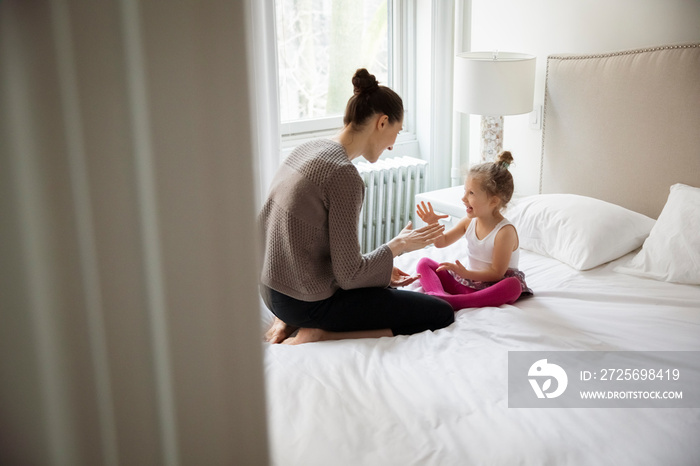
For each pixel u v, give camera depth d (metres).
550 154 2.93
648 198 2.57
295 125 3.27
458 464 1.20
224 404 0.61
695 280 2.08
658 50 2.45
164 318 0.56
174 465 0.60
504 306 2.02
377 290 1.97
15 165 0.50
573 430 1.31
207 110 0.53
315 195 1.84
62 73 0.49
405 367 1.61
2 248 0.51
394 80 3.53
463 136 3.52
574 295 2.09
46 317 0.53
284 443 1.27
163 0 0.49
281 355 1.68
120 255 0.54
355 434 1.30
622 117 2.59
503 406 1.41
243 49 0.53
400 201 3.36
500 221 2.21
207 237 0.56
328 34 3.26
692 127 2.38
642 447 1.25
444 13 3.29
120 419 0.57
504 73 2.69
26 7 0.47
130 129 0.51
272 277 1.93
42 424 0.55
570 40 2.82
